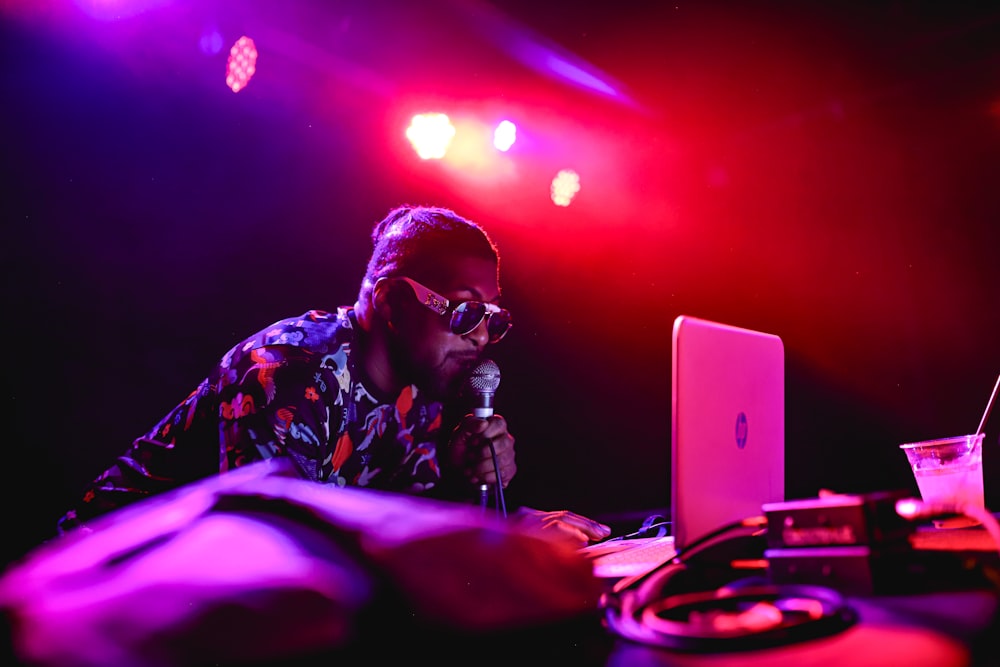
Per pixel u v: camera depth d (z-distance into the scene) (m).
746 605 0.79
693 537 1.10
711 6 4.10
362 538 0.79
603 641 0.78
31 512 3.52
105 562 0.70
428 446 2.16
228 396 1.77
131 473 1.98
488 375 2.01
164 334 3.83
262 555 0.73
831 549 0.86
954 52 4.38
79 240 3.67
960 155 4.68
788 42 4.37
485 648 0.75
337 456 1.99
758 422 1.31
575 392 4.99
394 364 2.08
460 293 2.04
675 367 1.12
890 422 4.89
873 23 4.21
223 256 3.97
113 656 0.62
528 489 4.86
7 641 0.62
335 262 4.19
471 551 0.81
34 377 3.59
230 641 0.64
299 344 1.90
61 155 3.61
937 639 0.65
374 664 0.70
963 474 1.43
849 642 0.67
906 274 4.88
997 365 4.68
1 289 3.55
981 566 0.83
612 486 4.94
